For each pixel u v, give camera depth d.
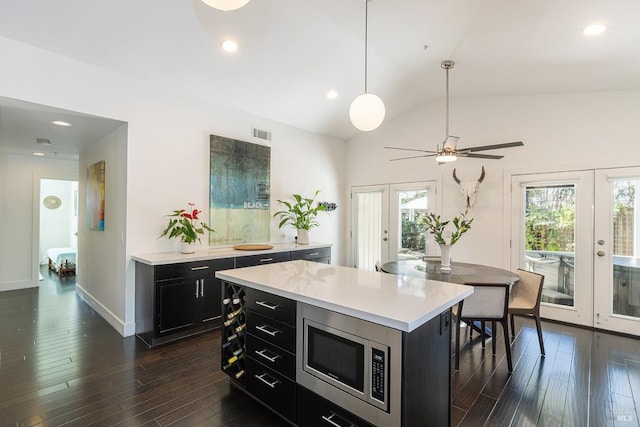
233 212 4.31
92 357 2.82
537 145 4.05
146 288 3.15
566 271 3.89
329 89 4.14
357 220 6.02
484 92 4.25
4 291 5.08
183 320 3.25
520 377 2.53
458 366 2.67
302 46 3.16
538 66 3.23
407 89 4.38
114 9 2.42
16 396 2.20
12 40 2.59
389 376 1.40
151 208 3.51
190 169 3.85
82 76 2.98
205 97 3.95
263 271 2.43
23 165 5.27
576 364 2.76
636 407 2.13
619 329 3.52
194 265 3.34
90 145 4.43
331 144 5.89
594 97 3.68
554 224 3.97
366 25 2.70
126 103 3.29
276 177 4.95
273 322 1.97
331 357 1.64
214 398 2.20
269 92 4.03
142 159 3.42
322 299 1.65
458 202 4.70
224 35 2.86
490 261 4.41
